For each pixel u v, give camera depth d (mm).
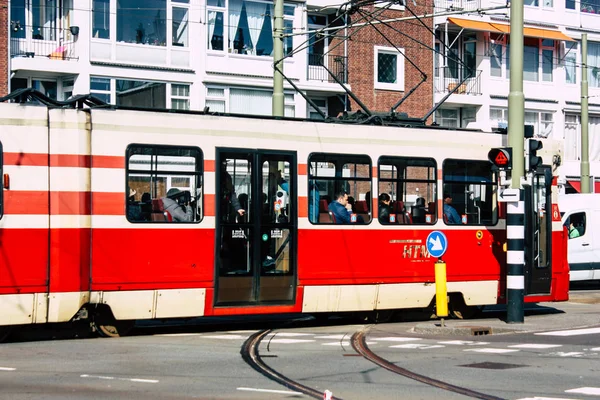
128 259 16484
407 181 19766
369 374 12711
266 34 38000
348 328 18922
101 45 33844
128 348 15289
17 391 11141
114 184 16406
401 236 19562
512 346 15867
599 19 51688
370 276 19109
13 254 15562
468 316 21234
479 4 46781
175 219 16969
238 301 17594
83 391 11172
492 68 48219
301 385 11750
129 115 16625
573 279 30047
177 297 16953
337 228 18766
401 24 42812
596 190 51844
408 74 43156
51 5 33500
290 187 18281
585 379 12414
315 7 39688
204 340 16516
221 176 17484
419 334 17781
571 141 51438
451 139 20438
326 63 40688
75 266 15984
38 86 33906
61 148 16000
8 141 15656
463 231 20438
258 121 17984
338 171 18859
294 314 22344
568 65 51000
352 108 41219
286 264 18172
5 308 15492
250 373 12711
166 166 16938
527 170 19641
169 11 35344
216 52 36500
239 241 17656
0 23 32219
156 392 11148
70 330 17000
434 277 19938
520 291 19516
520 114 19469
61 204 15945
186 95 35875
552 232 21703
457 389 11570
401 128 19766
